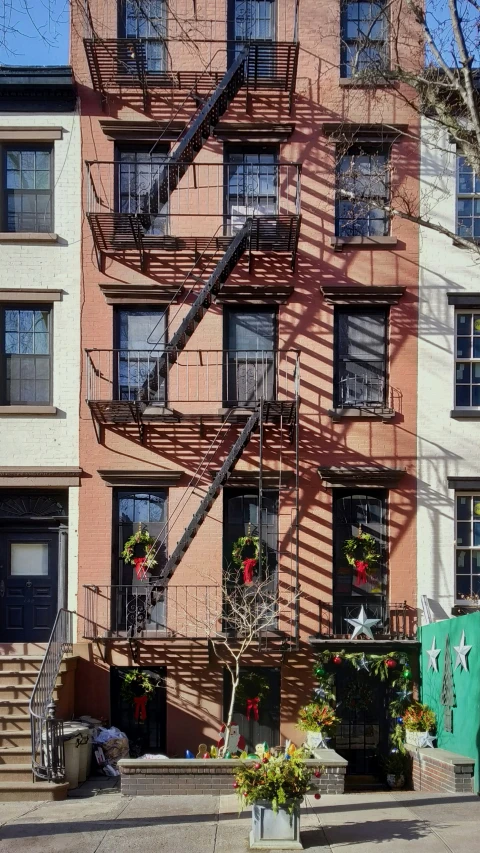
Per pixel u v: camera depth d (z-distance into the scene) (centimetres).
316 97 1554
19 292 1516
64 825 988
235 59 1493
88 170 1465
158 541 1494
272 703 1466
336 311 1542
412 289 1537
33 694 1173
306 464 1507
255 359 1528
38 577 1520
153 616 1489
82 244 1531
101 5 1545
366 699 1473
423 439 1517
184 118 1536
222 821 1002
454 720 1276
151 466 1498
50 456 1502
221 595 1472
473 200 1555
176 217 1530
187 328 1475
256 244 1493
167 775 1164
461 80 1201
